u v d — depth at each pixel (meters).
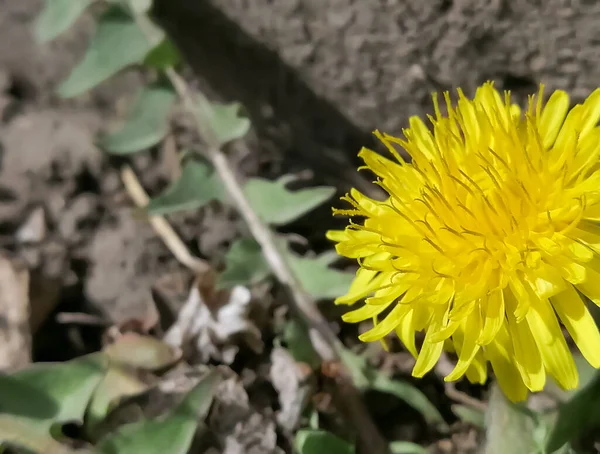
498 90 0.11
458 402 0.10
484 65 0.11
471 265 0.08
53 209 0.13
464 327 0.08
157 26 0.12
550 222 0.07
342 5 0.11
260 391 0.11
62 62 0.15
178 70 0.13
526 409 0.09
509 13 0.10
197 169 0.12
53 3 0.12
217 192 0.12
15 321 0.11
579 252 0.07
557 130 0.08
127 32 0.12
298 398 0.10
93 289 0.12
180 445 0.09
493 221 0.08
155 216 0.12
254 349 0.11
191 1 0.12
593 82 0.11
